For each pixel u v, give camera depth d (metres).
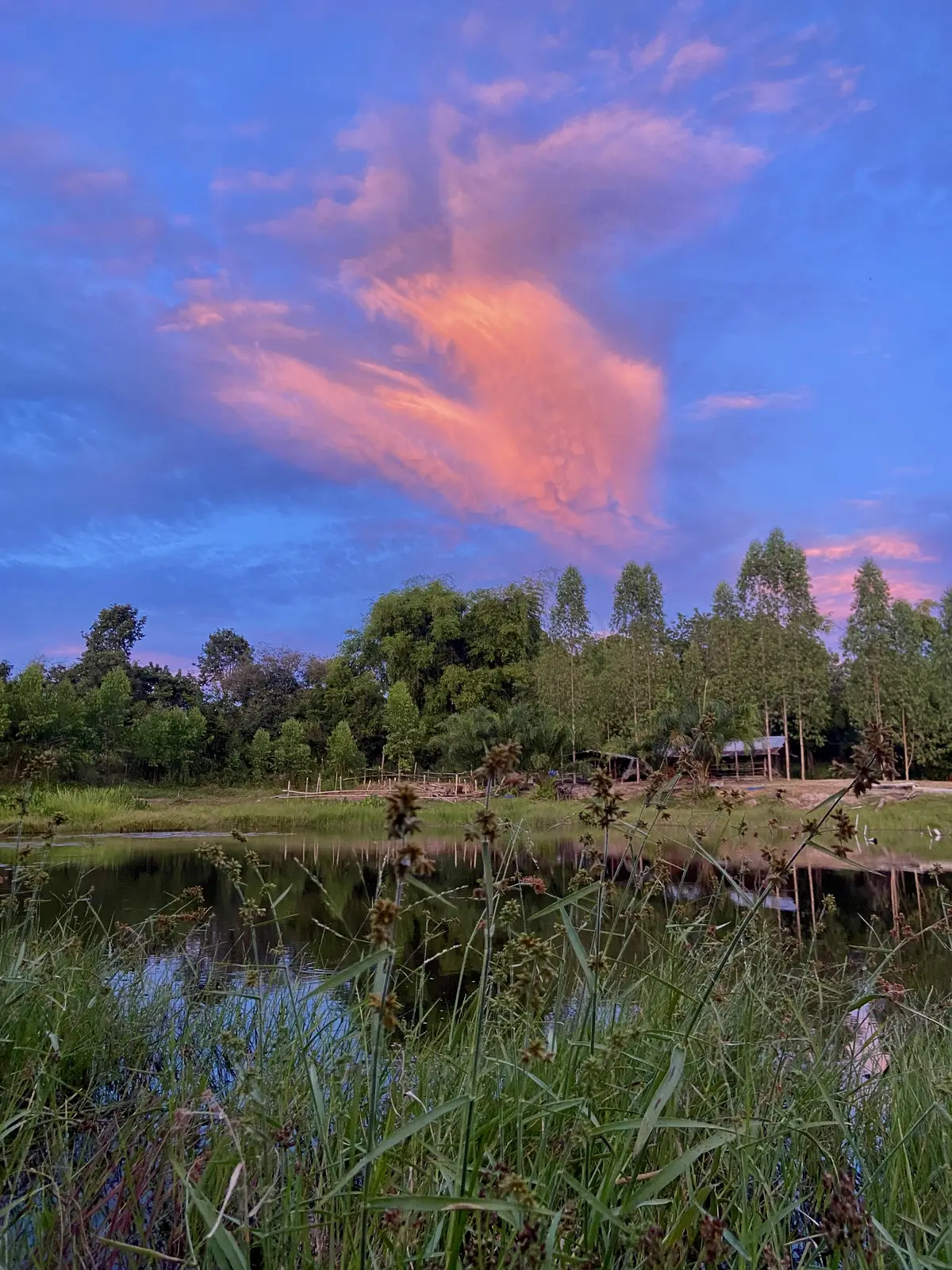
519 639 47.78
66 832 23.05
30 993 3.63
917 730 35.91
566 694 37.41
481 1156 2.27
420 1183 2.34
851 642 37.38
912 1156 2.84
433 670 49.38
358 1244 1.80
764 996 3.47
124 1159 2.89
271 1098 2.79
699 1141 2.59
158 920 5.76
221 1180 2.41
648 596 53.59
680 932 4.00
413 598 51.12
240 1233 2.16
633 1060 2.45
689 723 23.77
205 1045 3.82
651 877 4.09
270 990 3.76
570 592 43.91
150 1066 3.83
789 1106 2.85
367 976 3.42
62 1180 2.70
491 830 1.82
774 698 36.84
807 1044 3.40
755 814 12.24
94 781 36.97
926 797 22.86
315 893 11.77
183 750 42.34
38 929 4.47
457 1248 1.70
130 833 23.72
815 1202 2.63
